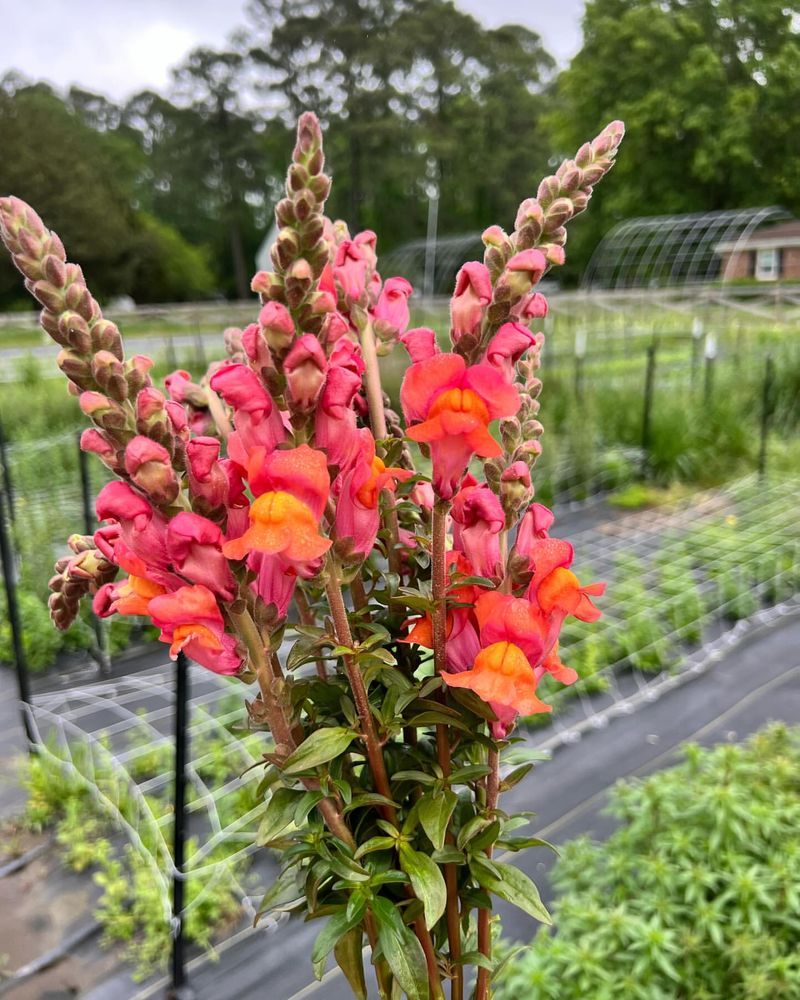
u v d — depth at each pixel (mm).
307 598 1299
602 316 19000
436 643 1078
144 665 4883
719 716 4359
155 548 930
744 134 28141
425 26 37406
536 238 977
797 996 2301
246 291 43562
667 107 29406
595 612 1066
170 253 39406
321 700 1153
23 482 6391
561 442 8234
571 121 34281
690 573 5859
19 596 4945
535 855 3355
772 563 5996
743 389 9898
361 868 1067
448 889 1206
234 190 41844
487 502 1079
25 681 3859
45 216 34594
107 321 877
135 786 3379
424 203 42062
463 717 1166
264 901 1196
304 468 881
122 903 3113
